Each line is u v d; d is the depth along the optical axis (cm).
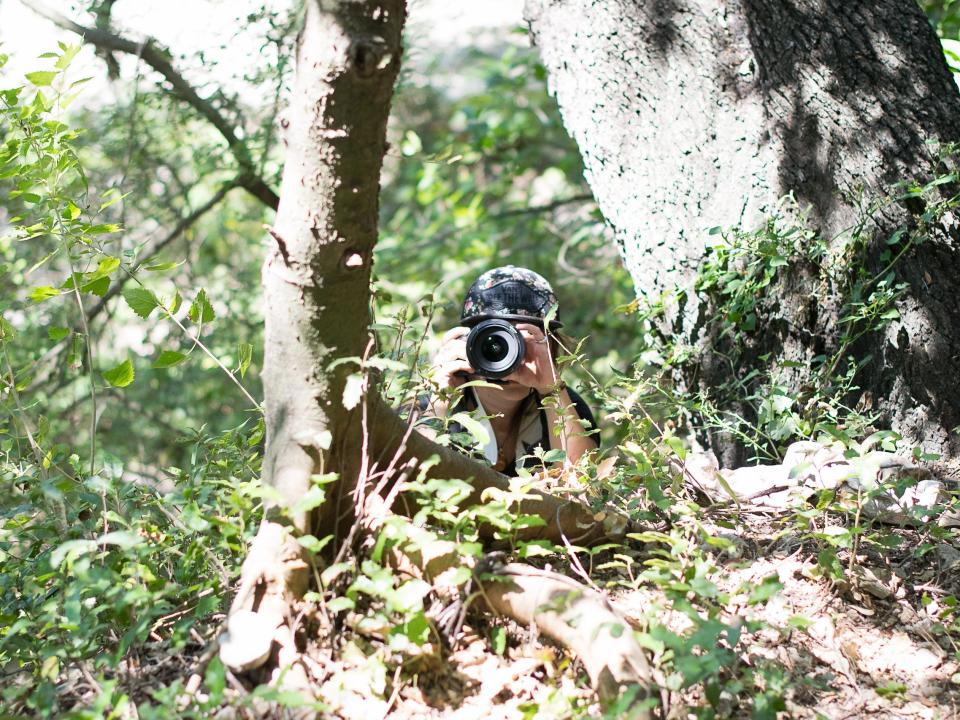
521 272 316
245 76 513
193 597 238
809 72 345
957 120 340
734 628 187
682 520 277
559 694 202
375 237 218
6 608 246
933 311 320
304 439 224
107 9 490
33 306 526
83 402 609
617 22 376
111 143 536
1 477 282
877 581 254
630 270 381
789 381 334
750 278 330
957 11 522
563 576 219
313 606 216
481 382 252
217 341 661
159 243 581
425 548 217
